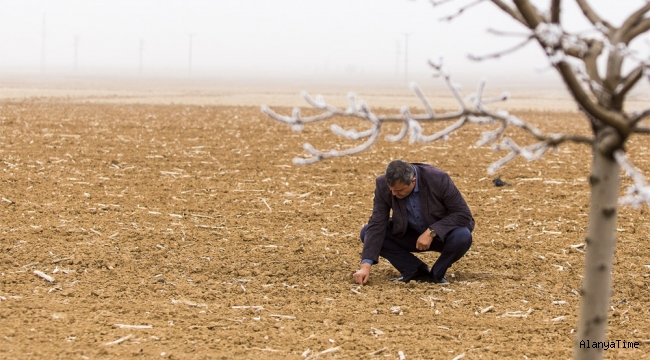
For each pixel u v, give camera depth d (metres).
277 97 43.00
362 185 11.28
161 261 7.31
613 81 2.55
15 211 9.10
